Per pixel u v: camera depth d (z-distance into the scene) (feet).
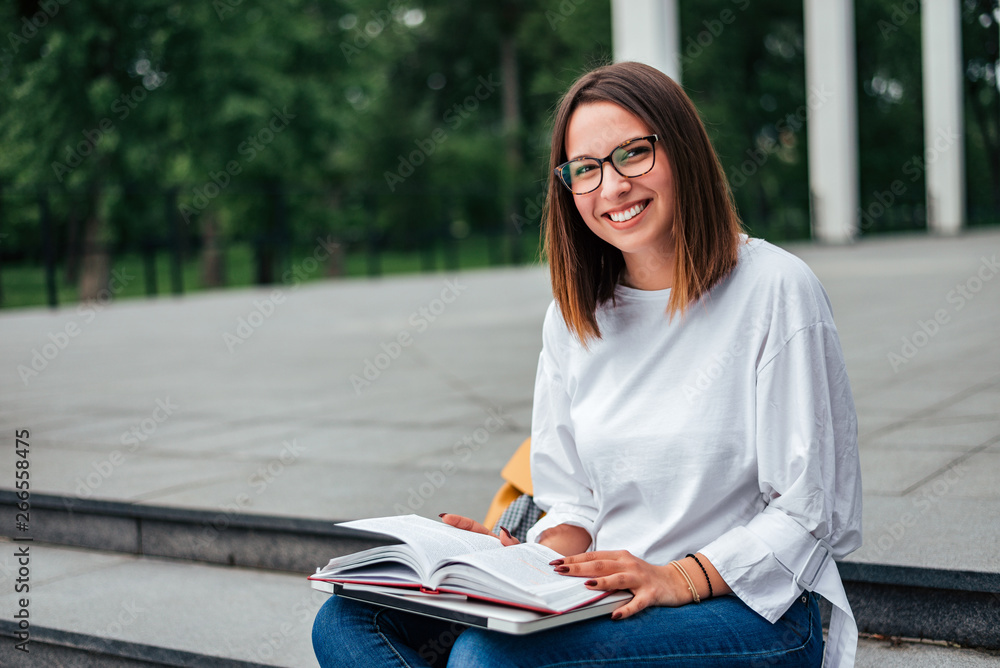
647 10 44.91
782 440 4.83
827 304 4.99
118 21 58.18
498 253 71.26
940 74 71.05
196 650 7.23
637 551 5.16
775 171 100.01
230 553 9.33
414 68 119.96
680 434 5.02
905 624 6.81
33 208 50.03
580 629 4.55
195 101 63.05
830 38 67.00
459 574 4.56
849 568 6.93
